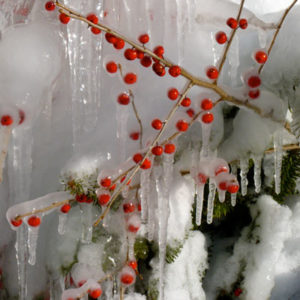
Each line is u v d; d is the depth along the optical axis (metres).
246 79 0.65
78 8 0.69
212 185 0.67
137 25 0.70
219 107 0.69
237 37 0.68
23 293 0.70
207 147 0.67
